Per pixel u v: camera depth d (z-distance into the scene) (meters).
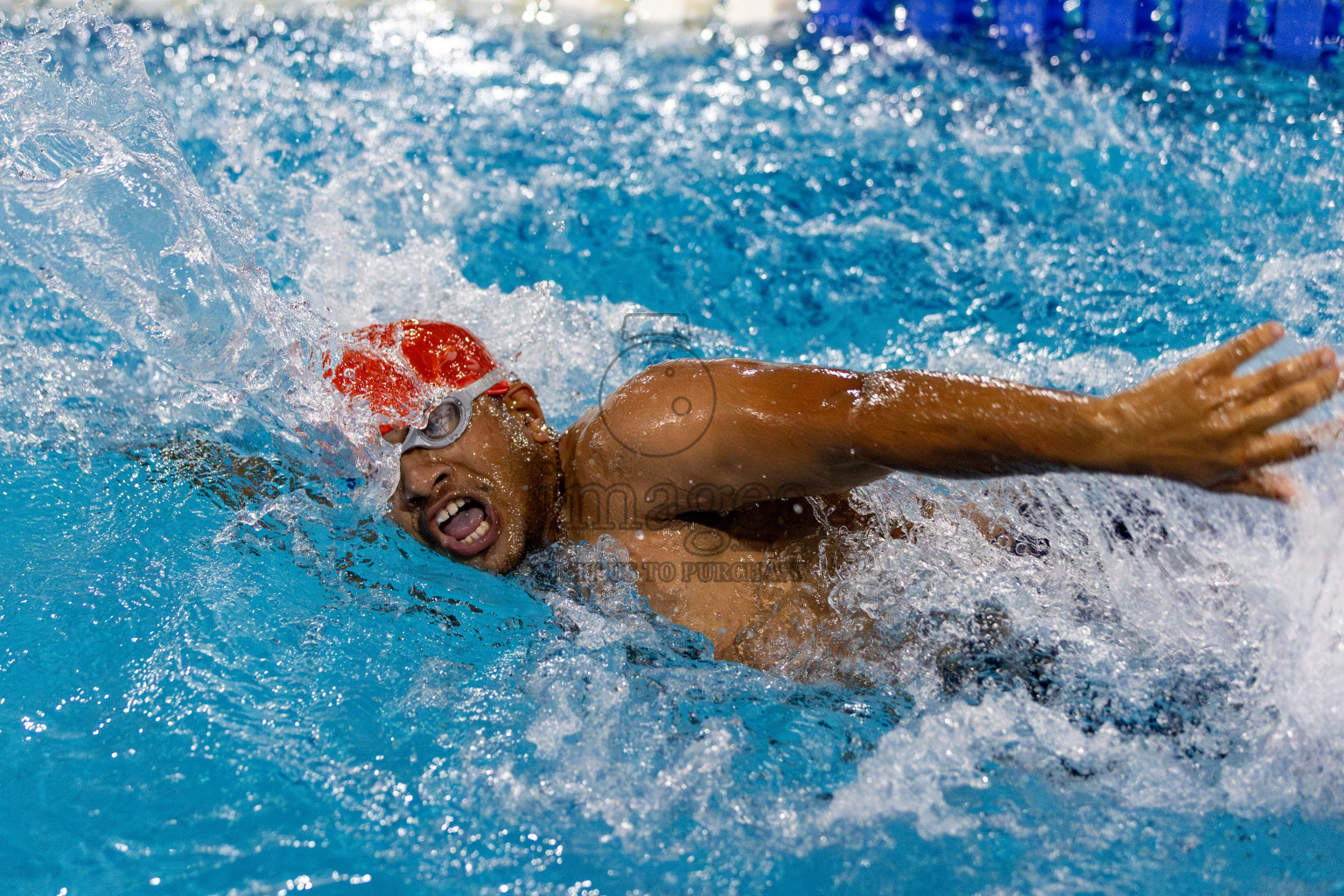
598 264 10.77
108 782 5.11
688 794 5.12
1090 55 14.81
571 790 5.13
